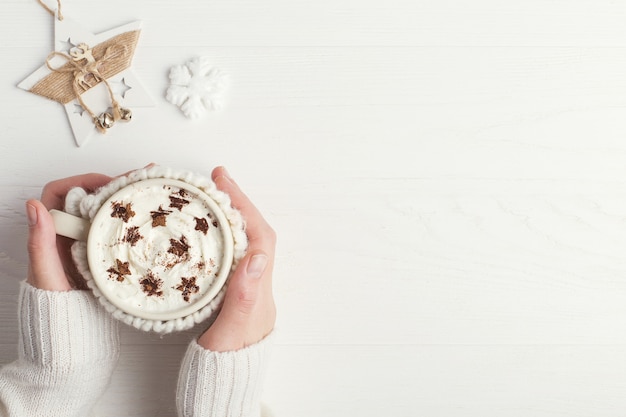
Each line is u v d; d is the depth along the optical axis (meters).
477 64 0.71
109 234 0.58
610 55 0.71
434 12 0.70
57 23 0.68
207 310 0.59
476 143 0.71
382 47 0.70
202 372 0.61
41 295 0.60
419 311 0.72
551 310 0.72
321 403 0.72
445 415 0.72
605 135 0.72
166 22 0.69
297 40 0.70
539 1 0.71
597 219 0.72
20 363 0.63
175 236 0.58
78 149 0.69
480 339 0.72
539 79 0.71
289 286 0.71
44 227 0.57
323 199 0.71
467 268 0.72
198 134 0.70
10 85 0.69
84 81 0.68
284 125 0.70
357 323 0.71
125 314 0.58
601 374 0.73
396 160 0.71
